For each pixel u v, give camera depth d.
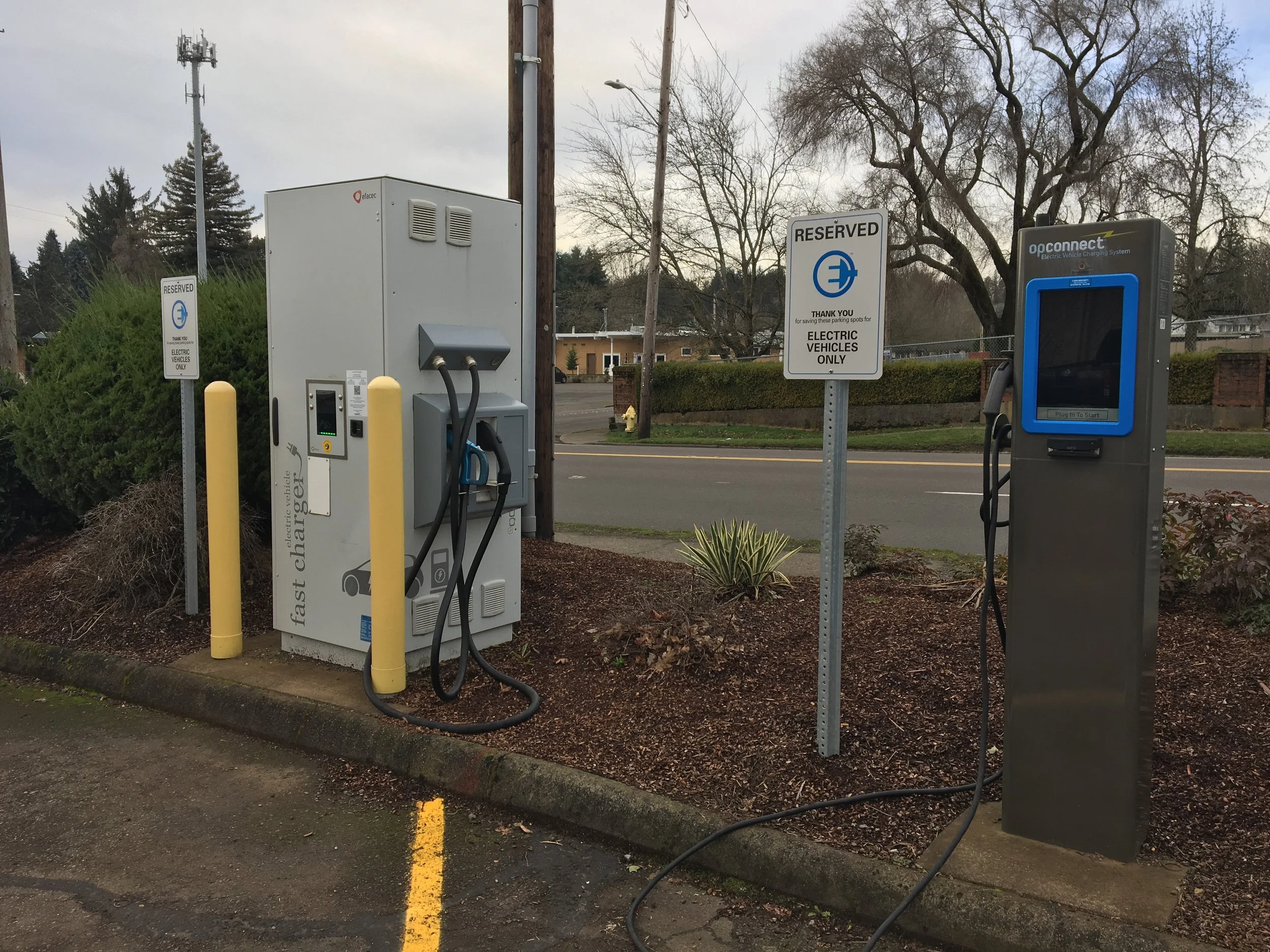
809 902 3.03
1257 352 20.84
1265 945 2.52
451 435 4.42
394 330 4.32
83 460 6.51
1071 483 2.89
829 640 3.61
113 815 3.73
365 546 4.59
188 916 3.03
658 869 3.28
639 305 36.31
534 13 6.92
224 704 4.59
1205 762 3.49
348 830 3.59
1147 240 2.70
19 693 5.15
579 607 5.65
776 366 26.50
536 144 7.05
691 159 31.06
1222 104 27.62
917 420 24.91
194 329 5.41
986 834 3.12
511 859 3.36
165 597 5.92
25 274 76.69
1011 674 3.05
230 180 64.81
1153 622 2.98
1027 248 2.88
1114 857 2.94
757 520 10.70
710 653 4.64
